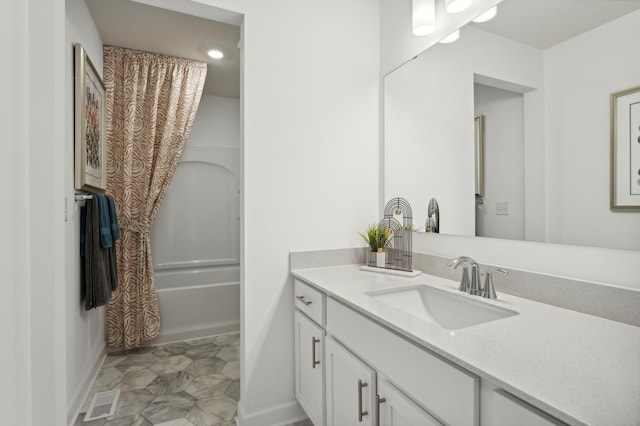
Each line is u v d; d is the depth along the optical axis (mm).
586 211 1075
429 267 1672
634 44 959
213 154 3623
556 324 956
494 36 1341
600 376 658
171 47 2705
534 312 1064
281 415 1750
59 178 555
